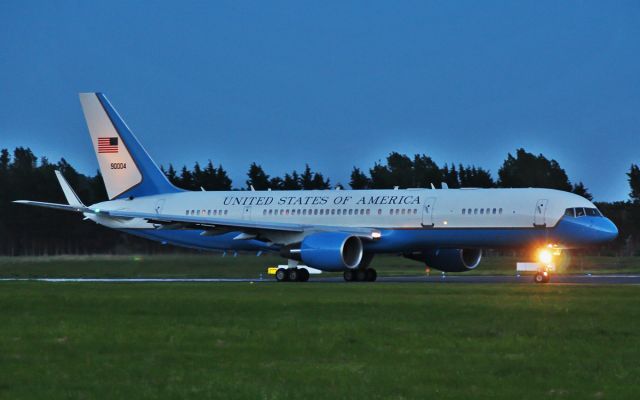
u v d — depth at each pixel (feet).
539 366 198.08
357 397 169.07
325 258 547.90
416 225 560.61
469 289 430.61
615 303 335.88
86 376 190.70
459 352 217.97
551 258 545.44
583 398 168.14
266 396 170.19
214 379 186.19
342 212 587.27
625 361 204.85
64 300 360.89
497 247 548.31
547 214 527.81
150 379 187.01
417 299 359.05
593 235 524.11
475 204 545.85
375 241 572.10
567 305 327.06
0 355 217.56
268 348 224.94
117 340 240.12
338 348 224.33
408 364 202.49
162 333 252.21
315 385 179.63
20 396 171.94
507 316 291.79
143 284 493.77
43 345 232.73
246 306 330.13
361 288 443.73
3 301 358.23
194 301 352.28
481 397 169.07
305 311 312.50
